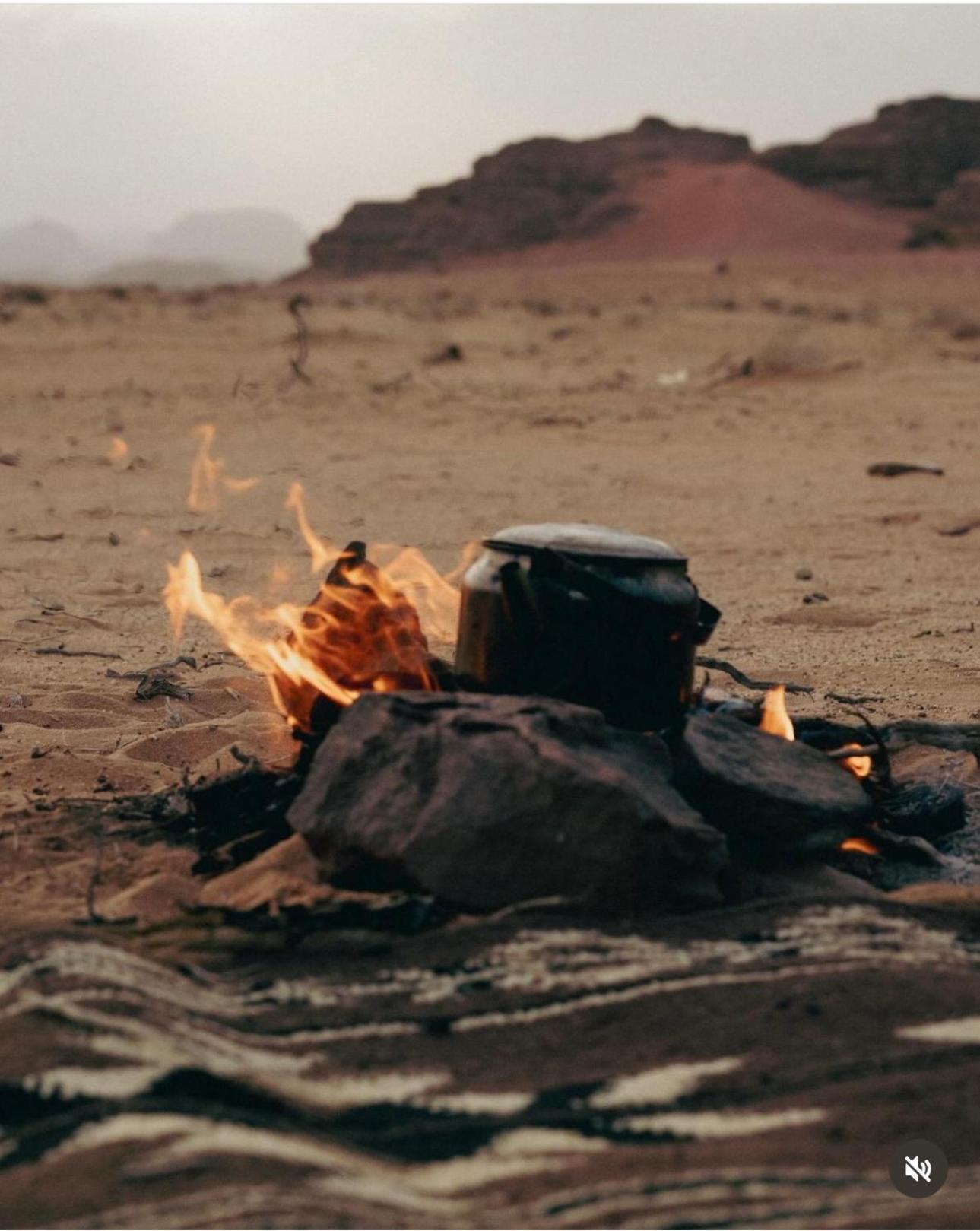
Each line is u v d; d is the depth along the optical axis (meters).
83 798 5.79
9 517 14.20
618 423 22.75
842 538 13.70
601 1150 3.25
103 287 62.50
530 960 4.16
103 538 13.15
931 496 16.23
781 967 4.14
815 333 40.78
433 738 4.63
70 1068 3.50
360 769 4.70
